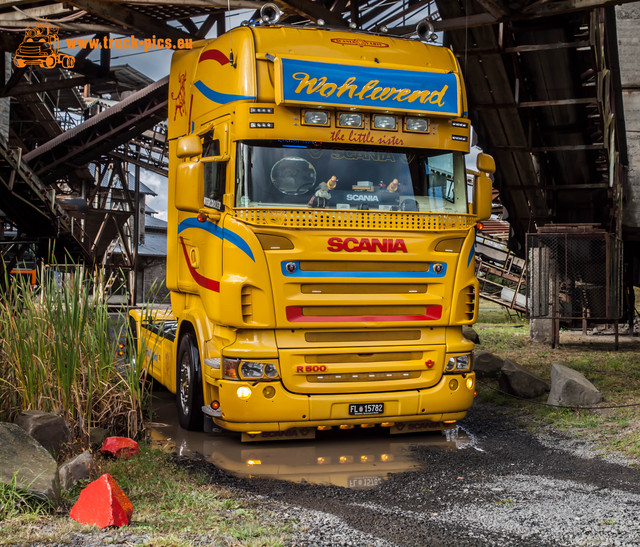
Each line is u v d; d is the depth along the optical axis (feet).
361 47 24.66
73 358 21.99
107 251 126.93
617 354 49.34
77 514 15.16
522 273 84.94
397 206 23.88
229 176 22.74
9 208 89.10
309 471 21.25
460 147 25.08
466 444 24.94
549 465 21.89
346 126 23.53
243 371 22.48
